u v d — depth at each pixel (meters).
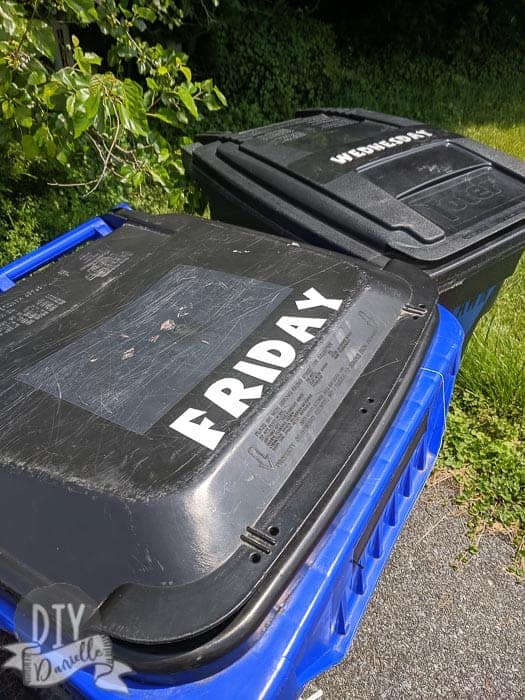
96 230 2.39
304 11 7.58
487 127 7.44
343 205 2.22
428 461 2.09
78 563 1.23
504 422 2.97
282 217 2.32
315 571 1.30
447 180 2.42
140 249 2.04
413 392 1.73
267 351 1.56
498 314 3.66
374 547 1.80
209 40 6.19
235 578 1.18
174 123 3.54
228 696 1.13
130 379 1.51
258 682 1.14
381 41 8.72
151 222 2.19
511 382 3.01
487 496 2.66
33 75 2.81
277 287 1.77
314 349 1.57
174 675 1.12
